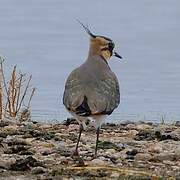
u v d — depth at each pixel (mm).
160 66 35125
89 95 15141
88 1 57438
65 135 17703
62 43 40000
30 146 16188
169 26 48781
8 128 18125
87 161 14922
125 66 34719
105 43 16344
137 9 56125
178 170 14297
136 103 26516
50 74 32094
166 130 18922
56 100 26109
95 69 15766
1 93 20250
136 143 16781
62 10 52562
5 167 14273
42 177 13578
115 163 14789
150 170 14297
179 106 26281
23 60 34781
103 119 15359
